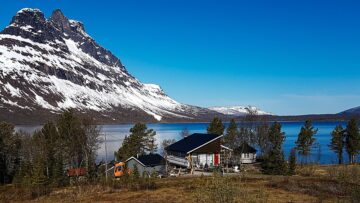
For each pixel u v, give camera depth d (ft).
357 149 382.01
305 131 386.93
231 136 381.40
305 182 210.38
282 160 282.77
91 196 197.88
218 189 95.30
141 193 197.98
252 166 337.93
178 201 167.63
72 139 300.81
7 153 332.19
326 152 505.66
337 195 174.60
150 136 398.62
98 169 302.45
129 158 299.99
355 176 220.64
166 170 290.56
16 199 202.59
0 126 337.11
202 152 307.17
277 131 385.91
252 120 408.46
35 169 236.22
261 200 102.78
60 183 259.19
